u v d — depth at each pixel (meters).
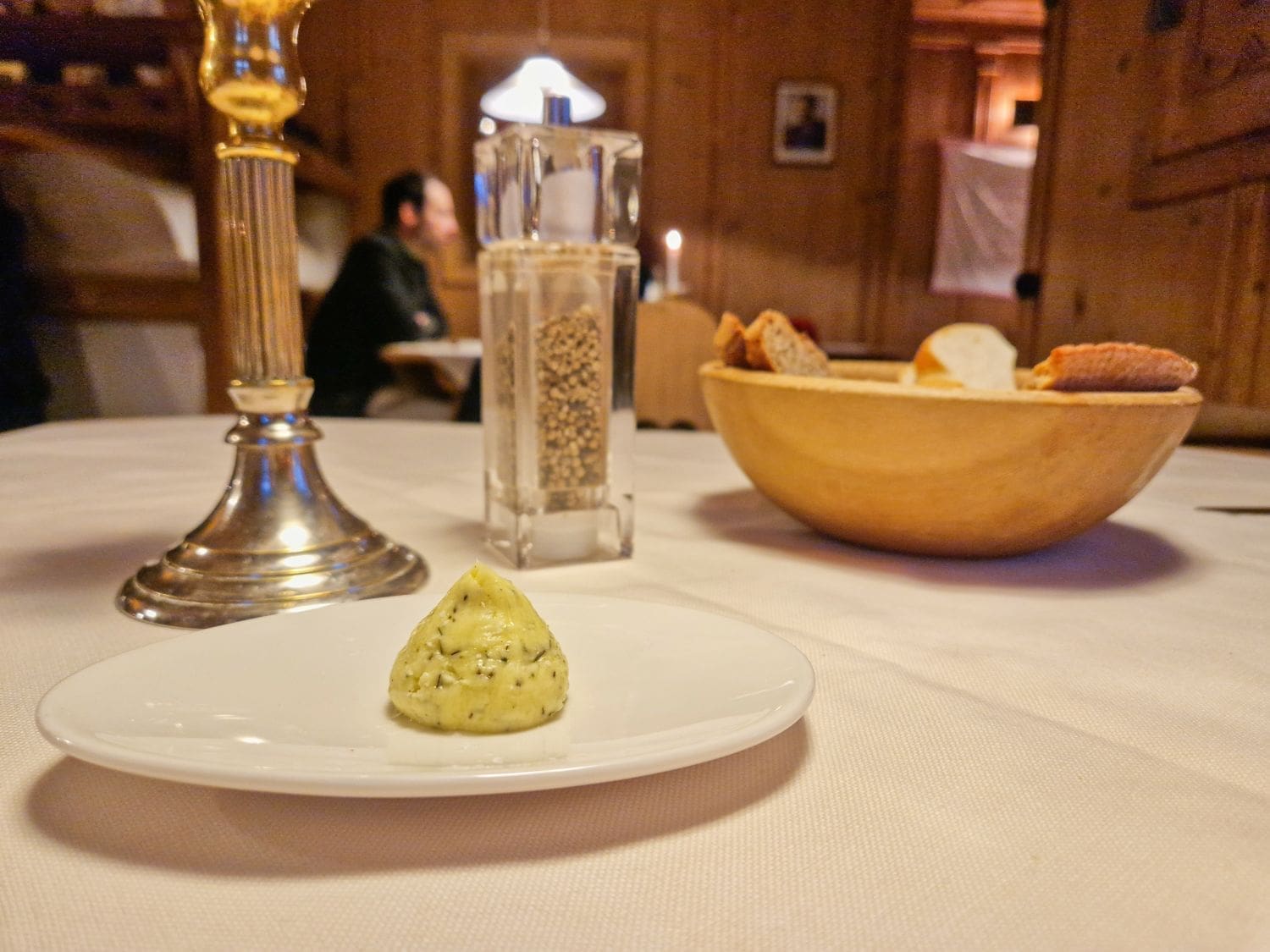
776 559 0.58
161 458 0.90
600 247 0.54
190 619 0.42
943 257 3.85
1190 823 0.26
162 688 0.29
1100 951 0.21
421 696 0.28
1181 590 0.52
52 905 0.21
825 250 3.65
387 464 0.92
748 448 0.58
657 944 0.20
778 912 0.22
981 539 0.53
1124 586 0.53
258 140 0.45
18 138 2.01
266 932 0.21
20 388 1.96
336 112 3.38
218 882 0.22
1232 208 1.24
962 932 0.21
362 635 0.35
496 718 0.28
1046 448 0.48
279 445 0.49
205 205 2.14
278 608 0.43
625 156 0.55
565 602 0.38
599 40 3.41
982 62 3.74
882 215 3.64
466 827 0.25
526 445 0.54
